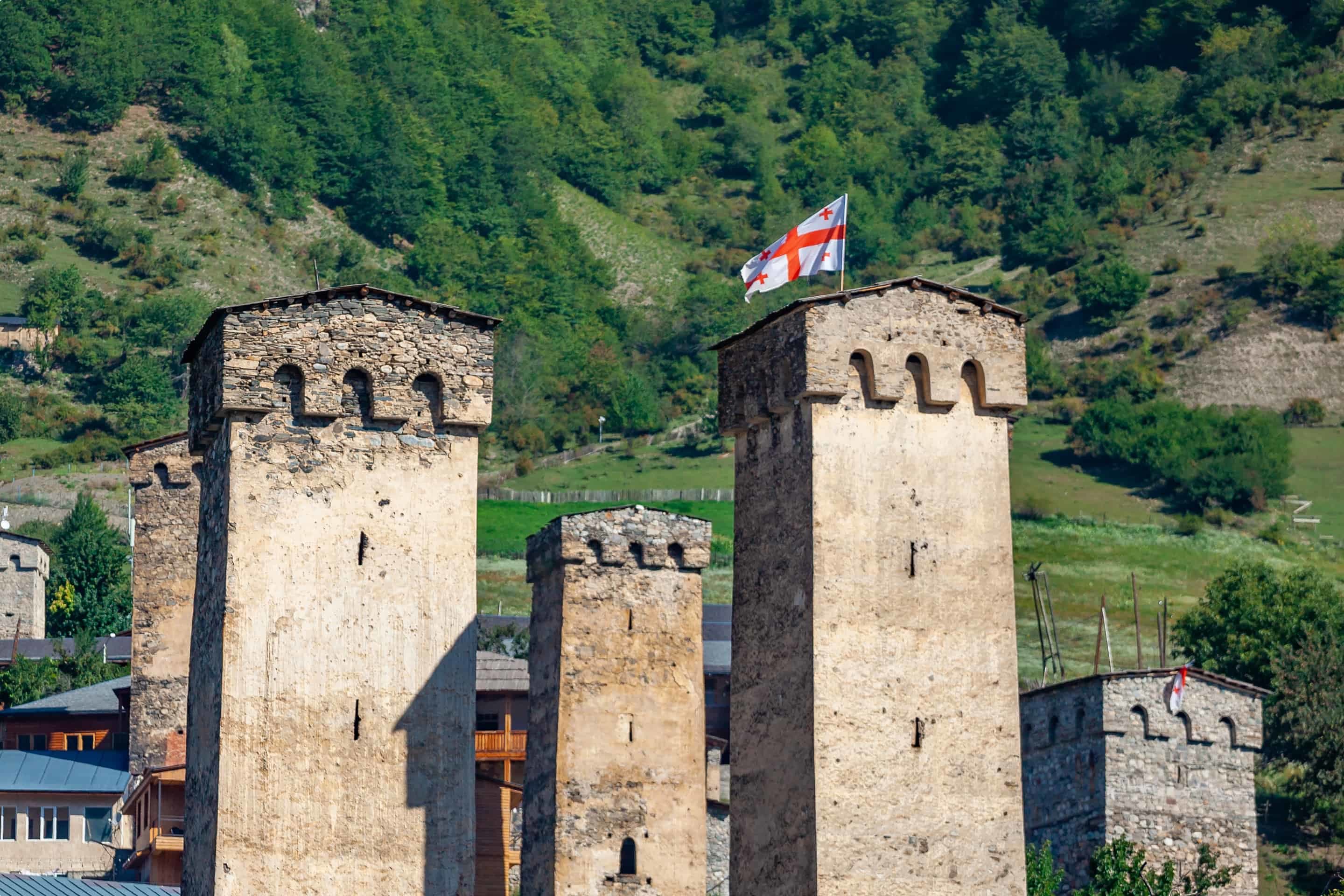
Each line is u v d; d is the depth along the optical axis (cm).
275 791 19750
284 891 19575
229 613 19988
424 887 19962
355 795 19975
